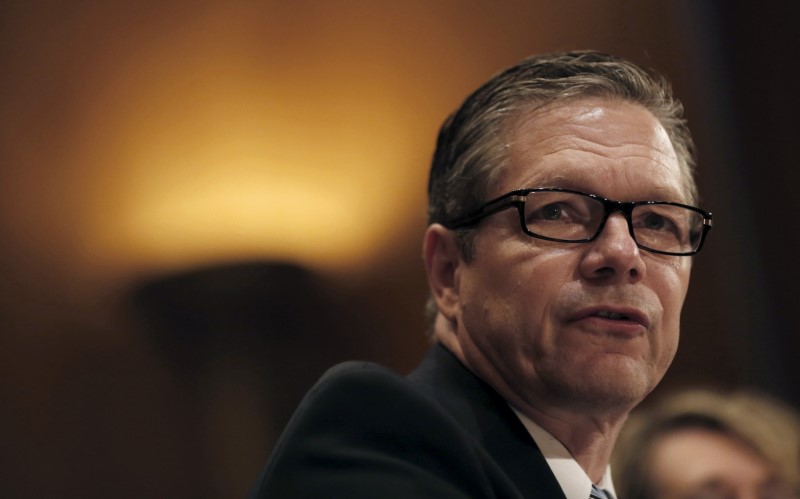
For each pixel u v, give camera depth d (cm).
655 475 415
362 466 213
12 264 660
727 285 800
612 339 262
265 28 710
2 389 649
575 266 265
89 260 669
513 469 257
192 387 671
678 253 275
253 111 696
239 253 673
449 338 296
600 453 283
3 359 652
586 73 288
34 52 677
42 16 680
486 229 279
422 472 214
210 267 670
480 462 238
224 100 693
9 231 662
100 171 675
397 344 704
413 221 718
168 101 687
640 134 280
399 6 739
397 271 711
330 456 217
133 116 681
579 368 260
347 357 692
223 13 704
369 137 718
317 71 715
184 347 672
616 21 788
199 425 670
